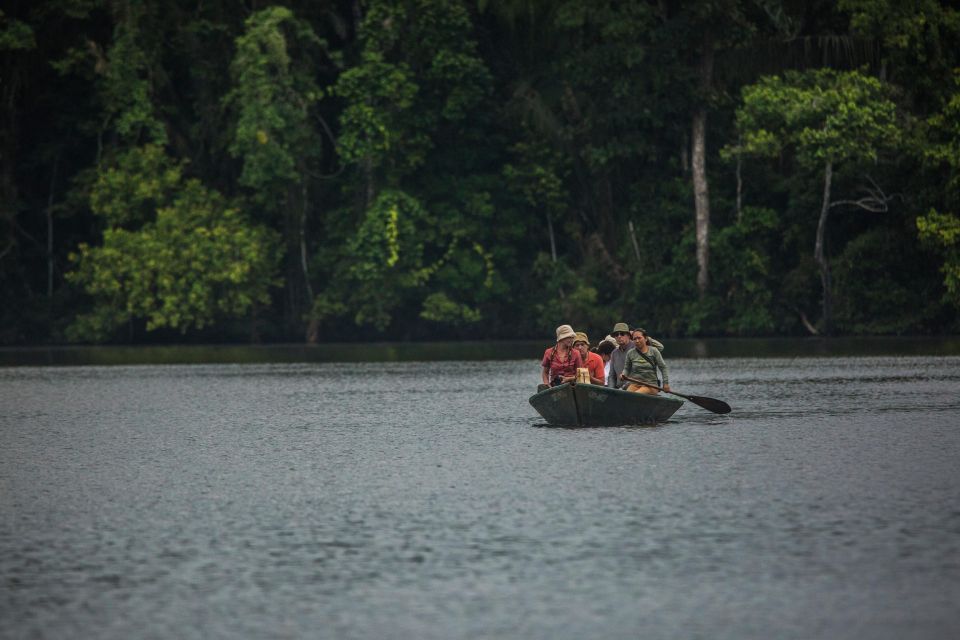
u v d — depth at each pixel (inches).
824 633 967.0
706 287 6870.1
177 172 7017.7
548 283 7214.6
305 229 7391.7
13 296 7190.0
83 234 7554.1
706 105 6796.3
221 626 997.8
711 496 1528.1
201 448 2126.0
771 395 3036.4
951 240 5964.6
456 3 7160.4
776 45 6761.8
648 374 2504.9
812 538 1274.6
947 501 1478.8
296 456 1996.8
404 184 7367.1
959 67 6373.0
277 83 6939.0
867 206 6594.5
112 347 6943.9
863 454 1908.2
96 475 1804.9
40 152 7352.4
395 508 1483.8
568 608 1034.7
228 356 5674.2
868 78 6264.8
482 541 1283.2
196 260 6815.9
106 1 7111.2
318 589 1103.0
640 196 7214.6
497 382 3737.7
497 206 7465.6
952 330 6584.6
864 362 4355.3
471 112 7308.1
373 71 6943.9
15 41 6820.9
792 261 7003.0
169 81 7283.5
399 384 3690.9
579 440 2154.3
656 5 7180.1
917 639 952.9
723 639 953.5
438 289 7263.8
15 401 3191.4
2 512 1491.1
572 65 7017.7
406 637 964.6
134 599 1079.0
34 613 1039.0
